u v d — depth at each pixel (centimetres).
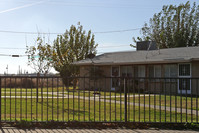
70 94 1880
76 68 2852
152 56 2189
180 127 691
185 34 3769
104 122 695
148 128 680
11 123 700
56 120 726
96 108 1146
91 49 3412
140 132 634
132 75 2292
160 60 1977
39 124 692
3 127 672
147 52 2419
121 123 696
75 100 1466
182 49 2212
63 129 657
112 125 693
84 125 691
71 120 727
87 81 2561
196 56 1855
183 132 641
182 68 1964
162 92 2050
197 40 3778
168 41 3872
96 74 2452
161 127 689
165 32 3906
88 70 2531
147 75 2192
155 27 3972
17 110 1068
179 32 3775
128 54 2505
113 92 2108
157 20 3956
